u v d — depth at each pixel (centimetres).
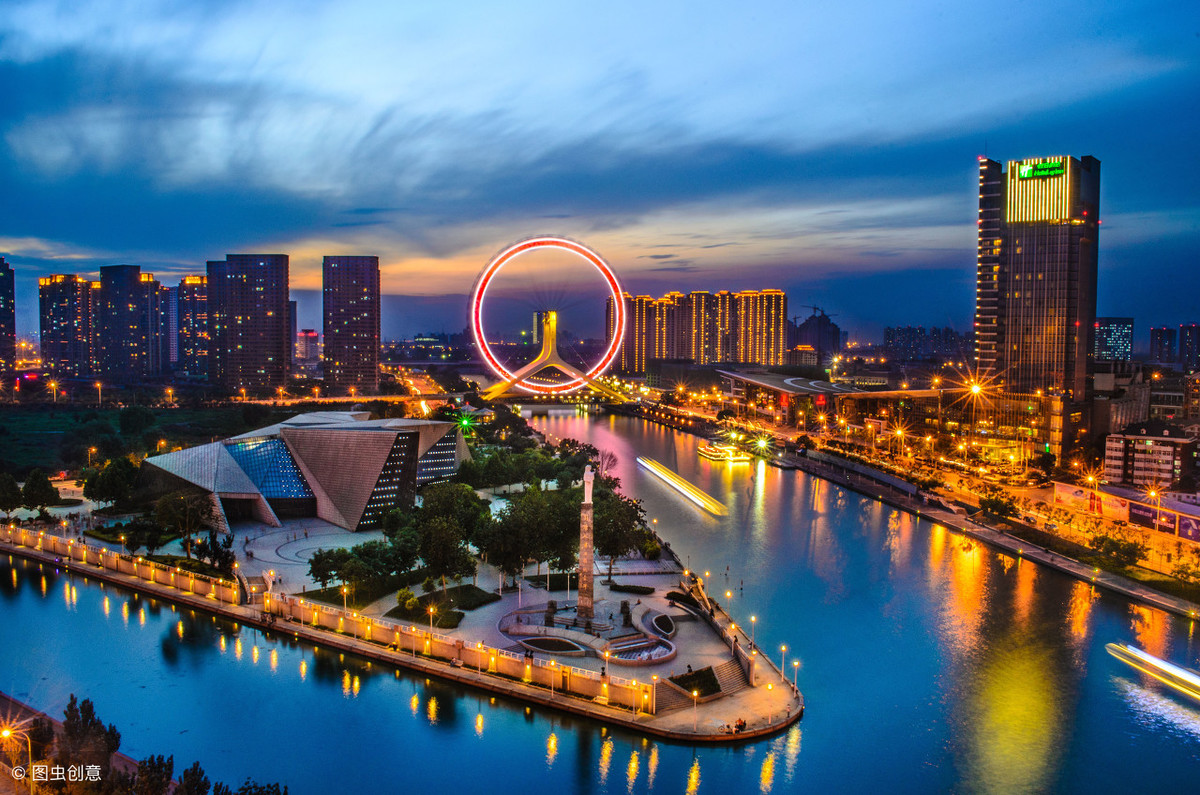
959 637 19138
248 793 11169
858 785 13525
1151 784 13562
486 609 19888
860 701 16125
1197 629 19725
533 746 14512
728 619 19450
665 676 16200
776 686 16488
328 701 15875
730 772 13862
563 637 17875
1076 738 14912
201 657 17688
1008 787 13488
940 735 14962
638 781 13588
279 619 19412
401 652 17562
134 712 15412
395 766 13888
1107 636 19288
